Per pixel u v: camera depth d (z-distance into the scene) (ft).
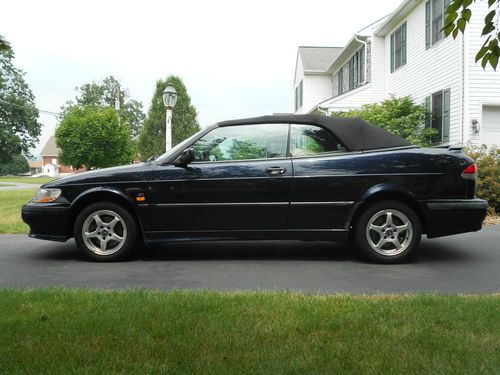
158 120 148.25
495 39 11.10
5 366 7.70
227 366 7.65
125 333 9.11
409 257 17.51
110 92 211.41
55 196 17.49
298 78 95.71
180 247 20.68
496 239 22.29
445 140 41.45
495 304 10.87
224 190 16.98
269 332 9.10
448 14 11.38
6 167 367.45
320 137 17.43
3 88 164.35
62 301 11.32
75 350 8.32
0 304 11.05
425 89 45.96
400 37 53.06
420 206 16.76
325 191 16.87
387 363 7.70
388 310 10.39
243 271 16.05
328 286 13.89
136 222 17.69
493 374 7.34
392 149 17.30
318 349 8.30
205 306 10.70
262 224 17.08
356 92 59.57
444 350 8.21
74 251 19.94
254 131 17.67
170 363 7.81
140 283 14.39
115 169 17.67
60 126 90.99
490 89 37.88
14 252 19.77
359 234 17.07
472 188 17.02
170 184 17.10
